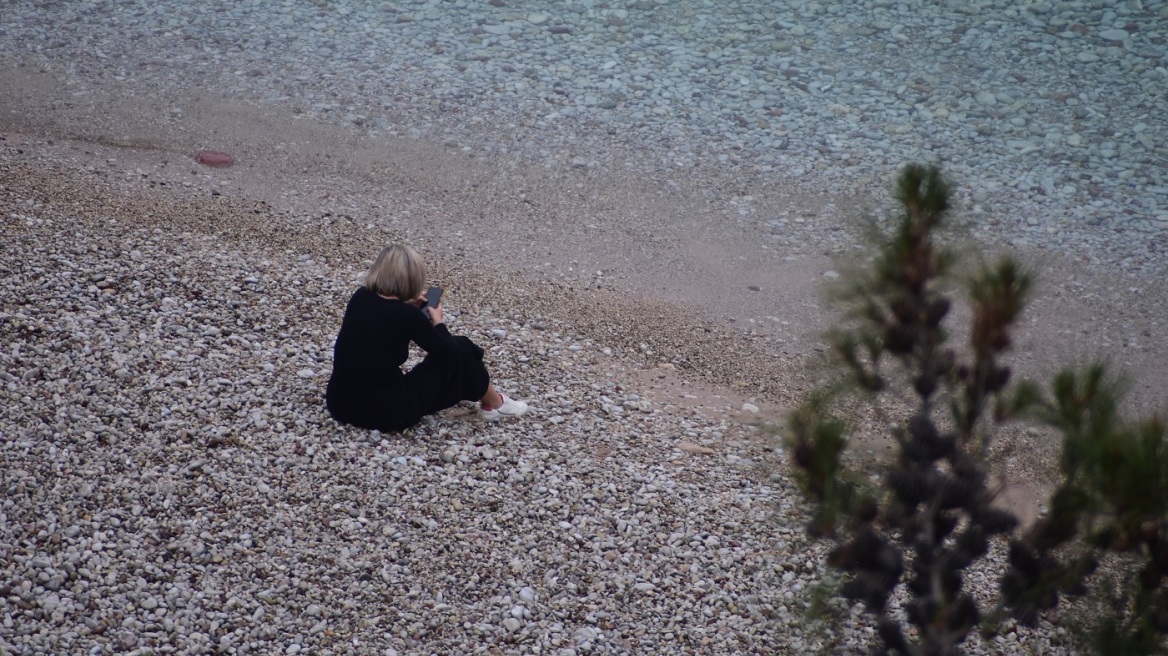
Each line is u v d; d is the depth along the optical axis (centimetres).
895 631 862
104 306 1877
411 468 1566
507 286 2494
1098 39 4316
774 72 4078
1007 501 1558
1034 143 3594
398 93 3700
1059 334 2520
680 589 1381
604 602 1339
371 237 2647
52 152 2864
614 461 1697
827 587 886
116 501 1375
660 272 2727
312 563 1333
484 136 3444
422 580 1335
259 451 1540
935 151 3519
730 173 3338
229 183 2872
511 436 1717
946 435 814
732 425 1952
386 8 4500
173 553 1305
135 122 3228
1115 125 3722
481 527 1456
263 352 1850
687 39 4350
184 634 1180
